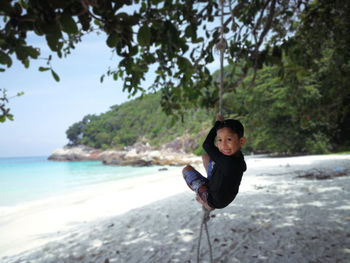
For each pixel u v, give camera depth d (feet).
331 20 25.40
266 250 16.24
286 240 17.37
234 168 8.13
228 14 16.87
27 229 30.89
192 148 226.38
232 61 19.51
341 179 35.99
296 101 93.81
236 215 23.63
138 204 37.73
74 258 18.71
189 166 9.99
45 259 19.22
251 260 15.19
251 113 114.73
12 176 129.49
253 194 31.65
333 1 23.26
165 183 58.44
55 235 26.68
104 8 7.48
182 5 13.46
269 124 115.14
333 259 14.42
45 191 70.54
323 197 26.91
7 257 21.12
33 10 6.37
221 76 11.92
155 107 397.60
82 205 42.91
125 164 178.50
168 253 17.48
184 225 22.81
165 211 28.40
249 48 19.36
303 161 71.56
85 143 408.05
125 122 392.47
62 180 101.60
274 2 17.89
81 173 132.36
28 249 22.68
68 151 393.91
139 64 15.14
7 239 27.35
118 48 9.75
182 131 272.72
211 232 20.29
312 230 18.52
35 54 7.43
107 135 380.58
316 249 15.71
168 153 226.99
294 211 23.26
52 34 6.63
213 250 17.06
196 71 19.70
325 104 49.26
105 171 140.46
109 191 57.16
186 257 16.57
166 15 13.47
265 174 51.06
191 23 13.30
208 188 8.84
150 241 20.11
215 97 21.25
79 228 27.66
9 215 40.96
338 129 111.34
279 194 30.37
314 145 106.11
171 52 11.96
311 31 27.04
